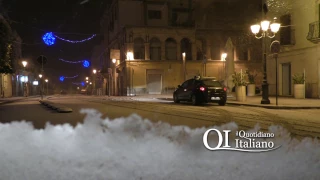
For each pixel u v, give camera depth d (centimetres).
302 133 775
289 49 2506
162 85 4269
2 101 2634
